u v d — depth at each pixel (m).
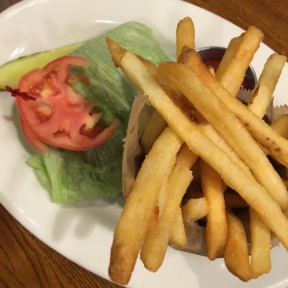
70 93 0.25
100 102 0.26
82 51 0.27
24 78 0.24
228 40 0.30
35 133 0.24
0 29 0.26
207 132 0.20
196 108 0.19
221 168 0.19
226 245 0.20
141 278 0.22
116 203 0.24
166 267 0.23
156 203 0.18
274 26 0.32
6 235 0.23
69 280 0.23
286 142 0.20
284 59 0.23
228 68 0.21
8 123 0.25
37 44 0.27
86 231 0.23
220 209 0.20
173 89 0.20
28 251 0.23
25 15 0.27
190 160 0.20
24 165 0.24
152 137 0.21
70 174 0.24
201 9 0.30
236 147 0.20
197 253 0.22
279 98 0.29
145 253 0.18
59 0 0.28
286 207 0.20
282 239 0.19
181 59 0.20
